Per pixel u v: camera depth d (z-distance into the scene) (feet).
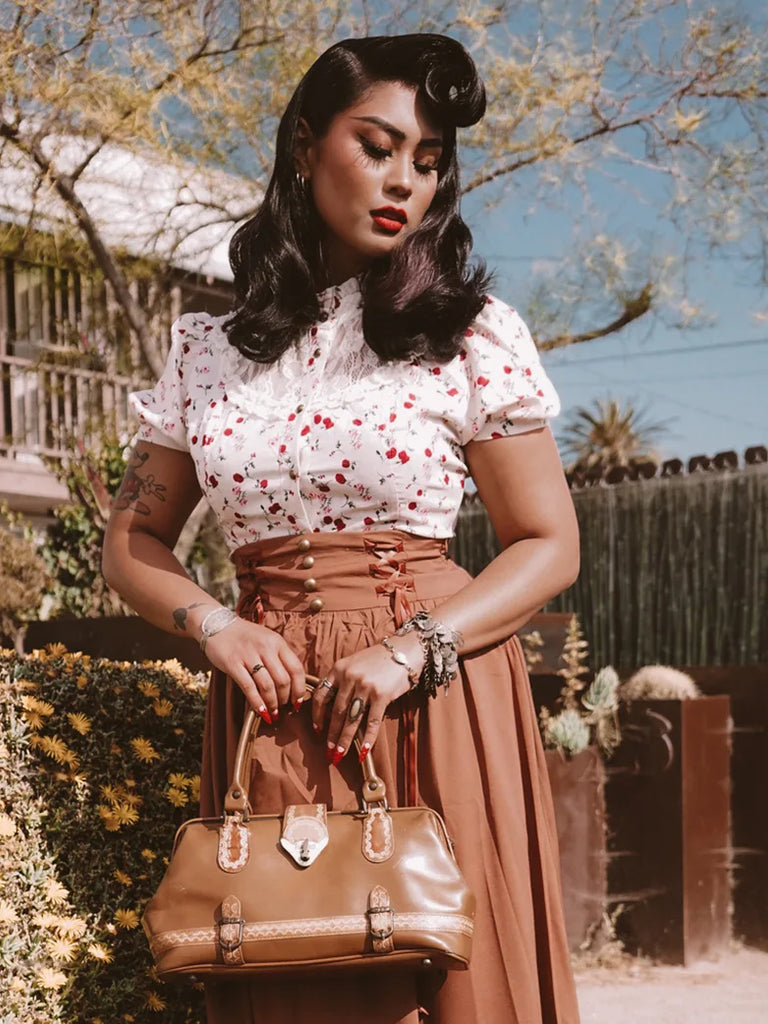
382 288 6.32
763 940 15.98
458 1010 5.90
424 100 6.53
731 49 24.04
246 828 5.77
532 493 6.43
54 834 7.76
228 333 6.68
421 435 6.26
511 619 6.20
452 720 6.16
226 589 28.48
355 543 6.22
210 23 22.15
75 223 25.23
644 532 25.34
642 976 14.60
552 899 6.47
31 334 34.22
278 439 6.29
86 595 28.99
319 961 5.41
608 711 15.81
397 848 5.61
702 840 15.57
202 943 5.49
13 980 7.20
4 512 31.37
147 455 7.00
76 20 20.26
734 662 23.50
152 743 8.52
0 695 7.77
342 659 5.93
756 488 23.29
